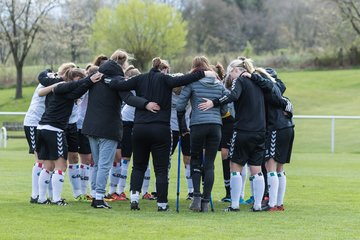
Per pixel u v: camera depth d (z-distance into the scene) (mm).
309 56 75125
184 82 11719
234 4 104500
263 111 12078
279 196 12539
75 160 13664
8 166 21953
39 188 12820
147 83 11773
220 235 9555
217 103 11789
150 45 74500
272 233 9766
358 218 11320
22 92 70938
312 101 56781
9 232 9664
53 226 10188
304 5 90125
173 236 9445
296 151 33219
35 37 66750
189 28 93562
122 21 73938
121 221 10719
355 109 51688
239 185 12227
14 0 63562
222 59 71375
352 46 73312
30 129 13250
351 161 25484
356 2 66688
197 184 12164
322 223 10734
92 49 78500
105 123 11992
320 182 17562
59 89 12219
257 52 97812
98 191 12297
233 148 12125
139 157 12062
